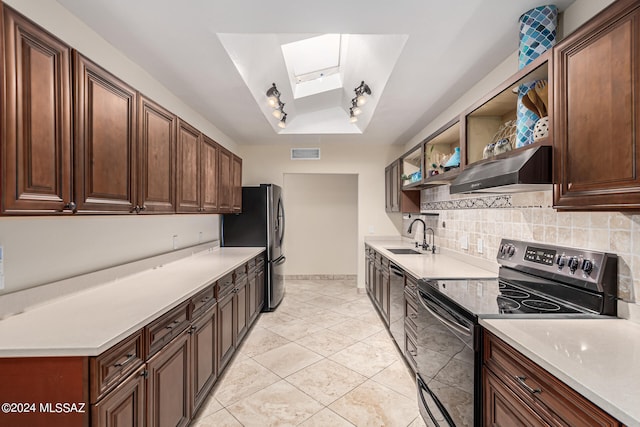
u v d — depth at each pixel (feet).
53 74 3.90
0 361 3.59
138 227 7.60
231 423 6.34
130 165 5.50
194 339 6.18
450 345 5.24
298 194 19.56
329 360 9.00
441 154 10.07
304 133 13.53
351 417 6.53
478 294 5.65
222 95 9.16
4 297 4.38
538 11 5.24
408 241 14.97
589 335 3.81
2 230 4.38
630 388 2.68
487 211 7.97
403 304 8.70
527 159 4.45
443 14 5.46
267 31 5.98
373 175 15.81
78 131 4.28
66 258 5.42
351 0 5.10
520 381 3.64
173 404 5.33
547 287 5.48
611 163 3.47
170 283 6.56
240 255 10.96
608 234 4.59
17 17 3.41
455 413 5.04
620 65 3.35
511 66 6.86
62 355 3.54
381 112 10.64
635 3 3.18
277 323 11.96
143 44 6.46
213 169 9.85
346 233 19.62
